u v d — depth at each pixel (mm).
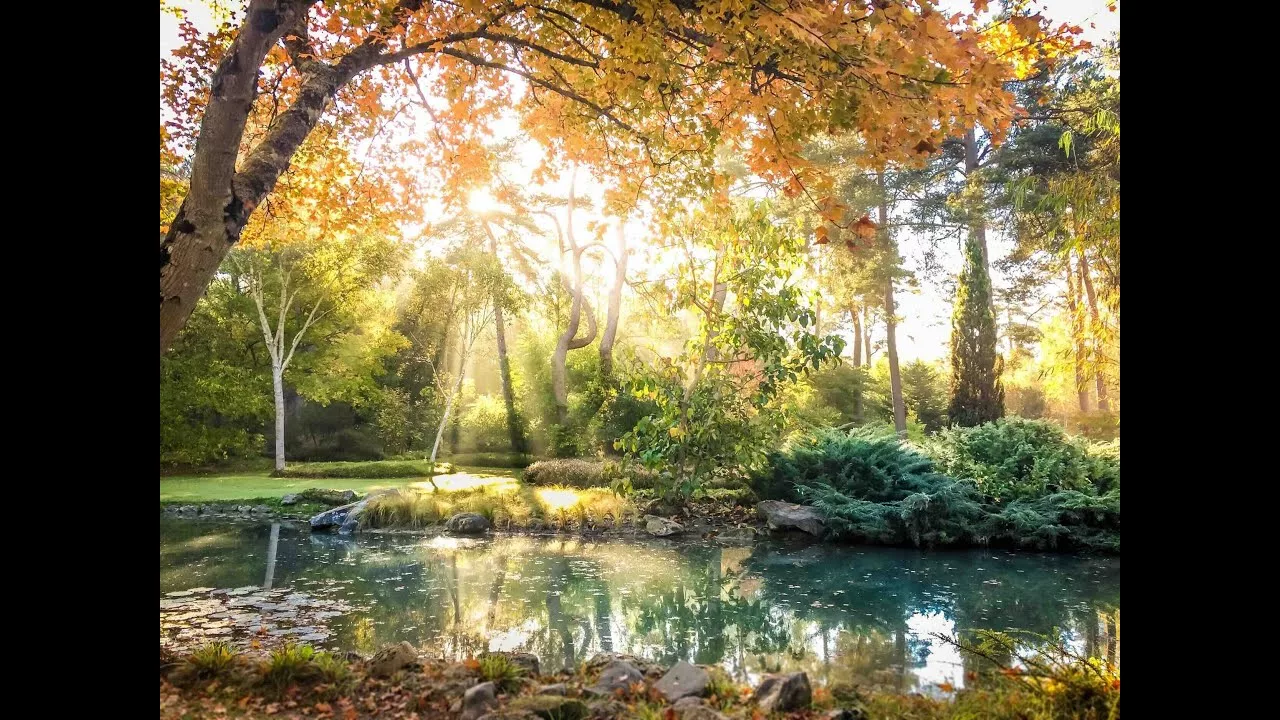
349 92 7207
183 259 4000
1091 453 10547
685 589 7090
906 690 4191
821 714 3441
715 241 10281
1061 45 4594
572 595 6801
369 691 3703
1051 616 6094
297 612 6031
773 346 10414
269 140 4590
